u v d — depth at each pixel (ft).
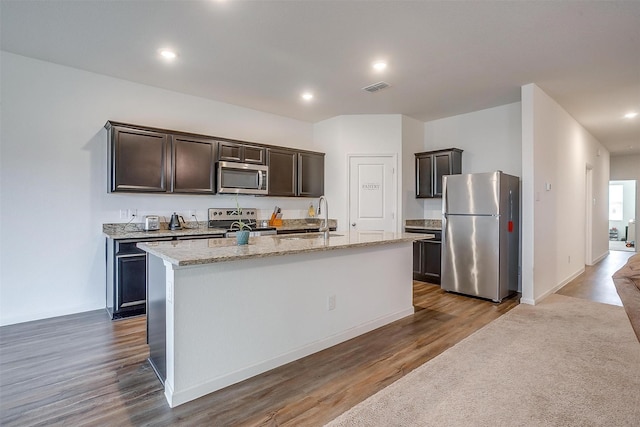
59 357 8.30
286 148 16.44
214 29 9.10
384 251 10.79
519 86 13.21
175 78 12.58
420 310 12.25
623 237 36.37
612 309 12.19
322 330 8.95
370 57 10.72
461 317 11.47
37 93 11.17
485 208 13.50
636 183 28.14
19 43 10.01
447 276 14.70
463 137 17.26
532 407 6.29
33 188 11.14
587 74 11.94
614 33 9.14
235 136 15.79
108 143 12.13
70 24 8.89
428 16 8.39
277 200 17.33
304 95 14.40
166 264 6.57
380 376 7.47
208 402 6.46
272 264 7.86
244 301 7.35
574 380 7.25
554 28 8.92
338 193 17.69
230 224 15.29
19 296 10.90
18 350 8.71
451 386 7.03
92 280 12.19
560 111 15.34
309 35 9.37
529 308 12.34
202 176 13.64
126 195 12.85
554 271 14.80
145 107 13.25
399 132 17.16
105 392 6.75
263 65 11.39
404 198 17.37
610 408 6.24
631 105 15.29
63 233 11.67
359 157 17.46
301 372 7.66
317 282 8.84
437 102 15.31
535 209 12.88
